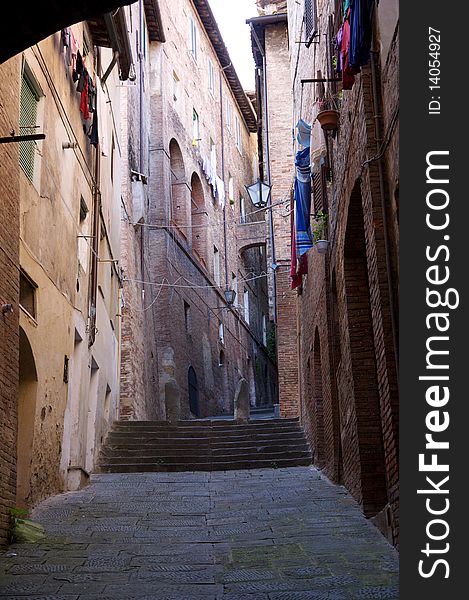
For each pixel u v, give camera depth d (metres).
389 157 7.63
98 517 10.28
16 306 8.65
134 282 22.75
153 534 9.24
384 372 7.83
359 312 11.10
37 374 10.51
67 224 12.75
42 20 5.36
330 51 12.01
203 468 16.44
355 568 7.23
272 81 28.36
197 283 31.25
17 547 8.32
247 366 38.97
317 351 16.69
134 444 17.34
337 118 11.52
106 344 17.88
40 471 10.93
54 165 11.74
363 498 10.27
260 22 28.39
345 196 10.65
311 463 16.75
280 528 9.46
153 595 6.51
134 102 24.69
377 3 8.04
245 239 39.84
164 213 27.70
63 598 6.41
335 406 13.44
